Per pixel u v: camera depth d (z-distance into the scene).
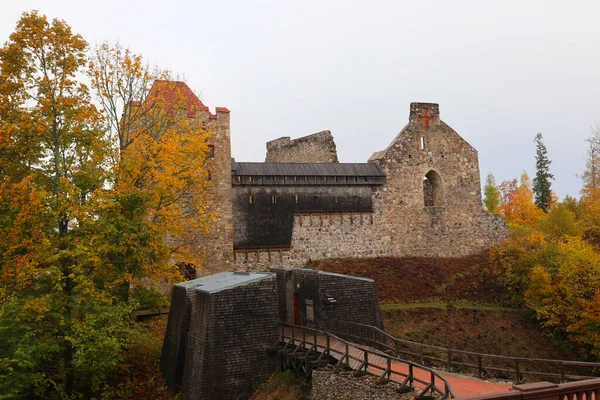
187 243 32.34
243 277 22.16
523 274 34.06
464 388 14.57
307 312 22.88
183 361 21.84
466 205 41.00
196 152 26.62
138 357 25.09
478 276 36.41
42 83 19.45
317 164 37.53
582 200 49.97
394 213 38.62
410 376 13.69
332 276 22.23
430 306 31.72
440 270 36.66
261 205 34.97
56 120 19.75
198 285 22.38
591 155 50.47
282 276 24.72
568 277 30.58
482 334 29.67
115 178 21.78
